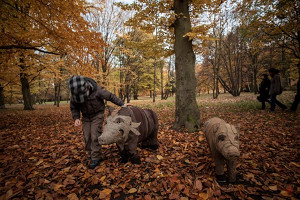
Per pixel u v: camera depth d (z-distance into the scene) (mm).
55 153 3646
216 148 2283
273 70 6758
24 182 2510
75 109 3057
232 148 1997
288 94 14438
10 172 2789
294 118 5371
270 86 6891
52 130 5996
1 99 16984
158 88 27344
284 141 3697
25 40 5453
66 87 26953
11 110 14297
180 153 3471
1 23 4660
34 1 4168
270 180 2338
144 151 3547
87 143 3090
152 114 3523
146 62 17250
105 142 2303
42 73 10203
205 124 2949
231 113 7203
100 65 11297
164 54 6723
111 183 2494
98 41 5090
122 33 10508
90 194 2250
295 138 3807
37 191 2266
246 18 8016
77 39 4969
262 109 7480
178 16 5051
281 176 2408
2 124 7172
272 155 3123
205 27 4758
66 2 4121
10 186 2354
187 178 2471
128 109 2871
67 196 2139
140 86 25156
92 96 2902
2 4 4453
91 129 3041
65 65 8469
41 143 4543
